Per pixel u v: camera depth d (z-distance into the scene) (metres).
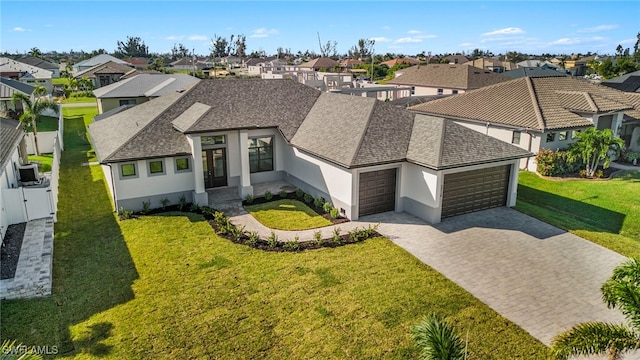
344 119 22.36
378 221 19.38
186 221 19.52
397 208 20.44
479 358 10.72
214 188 23.80
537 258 15.88
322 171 21.19
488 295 13.44
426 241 17.28
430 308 12.74
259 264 15.46
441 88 59.03
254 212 20.67
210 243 17.19
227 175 23.88
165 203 21.05
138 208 20.80
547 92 31.91
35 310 12.73
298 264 15.44
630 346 7.82
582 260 15.75
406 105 44.78
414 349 11.02
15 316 12.43
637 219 20.05
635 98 36.25
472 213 20.33
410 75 66.94
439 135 19.91
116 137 22.78
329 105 24.86
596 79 78.31
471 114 32.03
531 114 28.72
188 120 22.05
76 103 66.56
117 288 13.91
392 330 11.77
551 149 28.33
